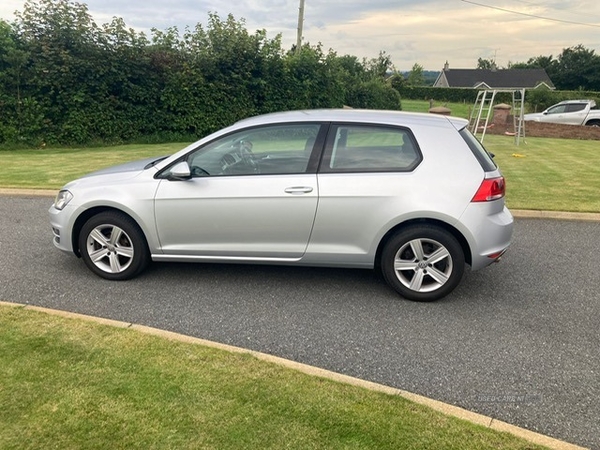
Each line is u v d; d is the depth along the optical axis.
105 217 4.54
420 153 4.16
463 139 4.22
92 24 15.35
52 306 4.12
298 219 4.25
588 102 23.47
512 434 2.53
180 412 2.61
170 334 3.49
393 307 4.22
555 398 2.96
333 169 4.23
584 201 7.77
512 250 5.77
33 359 3.08
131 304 4.20
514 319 4.01
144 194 4.43
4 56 13.99
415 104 45.53
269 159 4.34
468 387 3.05
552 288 4.66
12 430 2.44
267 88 19.02
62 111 15.22
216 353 3.22
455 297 4.45
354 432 2.50
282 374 3.00
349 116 4.39
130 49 16.03
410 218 4.12
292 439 2.43
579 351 3.51
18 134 14.58
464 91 51.56
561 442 2.49
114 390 2.79
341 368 3.26
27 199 8.08
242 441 2.41
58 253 5.42
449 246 4.16
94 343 3.31
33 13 14.50
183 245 4.53
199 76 17.34
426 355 3.43
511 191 8.49
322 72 21.16
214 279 4.79
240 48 18.08
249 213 4.30
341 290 4.57
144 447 2.35
